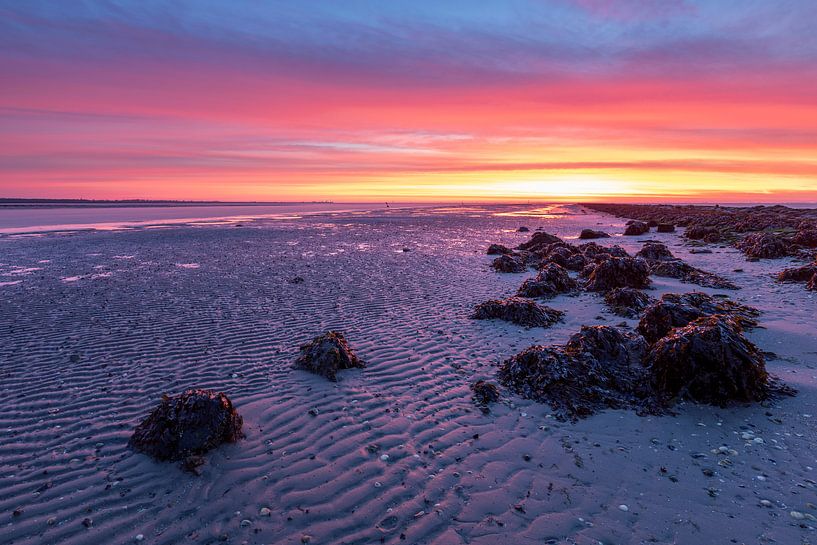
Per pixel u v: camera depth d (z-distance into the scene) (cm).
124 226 5622
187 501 551
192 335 1197
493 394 827
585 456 638
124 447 662
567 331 1211
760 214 5588
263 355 1045
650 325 1064
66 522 514
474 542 484
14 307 1512
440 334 1205
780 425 686
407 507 540
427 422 740
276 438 687
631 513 519
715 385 760
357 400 816
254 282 1969
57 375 930
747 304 1388
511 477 593
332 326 1284
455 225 5738
